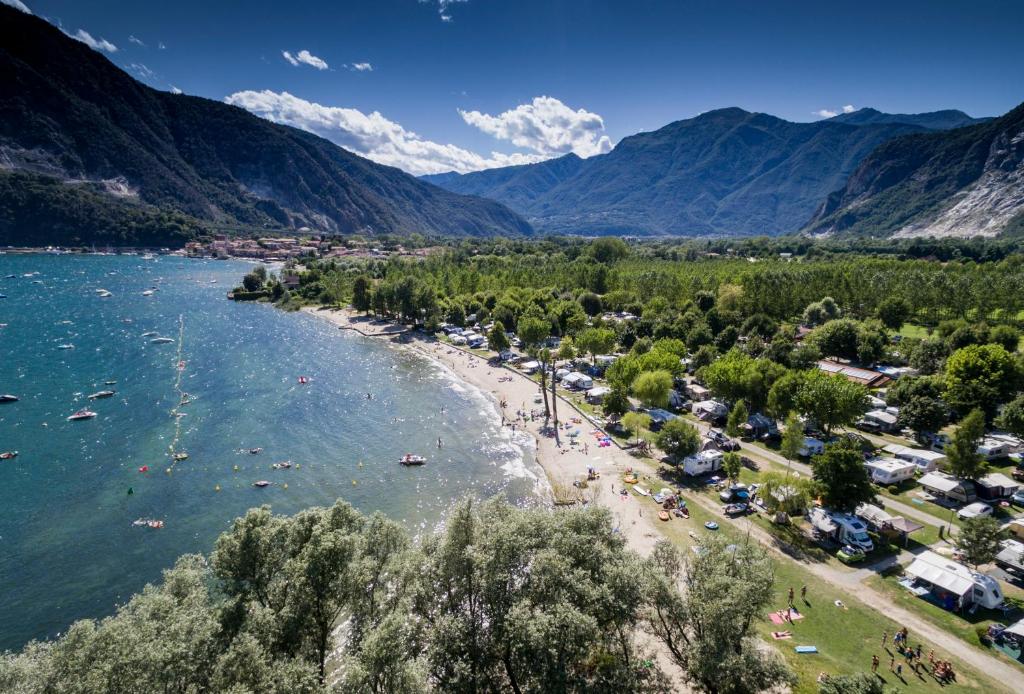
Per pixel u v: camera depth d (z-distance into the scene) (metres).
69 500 66.69
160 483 71.38
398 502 68.81
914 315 151.75
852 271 171.50
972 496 62.56
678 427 74.31
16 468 74.12
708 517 62.22
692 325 139.75
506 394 112.12
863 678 32.06
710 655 33.78
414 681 29.41
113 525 61.72
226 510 65.44
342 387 114.94
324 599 35.28
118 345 137.75
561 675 30.69
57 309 178.25
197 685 28.16
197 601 34.16
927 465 70.38
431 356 143.25
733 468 67.00
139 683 26.94
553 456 82.19
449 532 38.56
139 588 51.66
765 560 38.38
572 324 153.12
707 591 35.81
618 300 182.62
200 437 86.06
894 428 84.19
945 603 45.97
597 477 74.00
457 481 74.75
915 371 108.44
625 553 41.06
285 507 66.50
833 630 43.38
